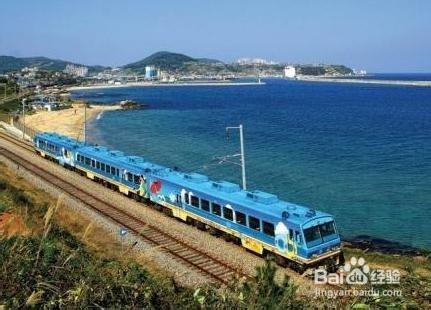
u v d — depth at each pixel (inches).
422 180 2320.4
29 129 3814.0
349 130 4222.4
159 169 1617.9
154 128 4525.1
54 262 447.8
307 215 1031.6
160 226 1333.7
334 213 1828.2
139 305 388.8
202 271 978.1
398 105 6939.0
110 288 388.8
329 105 7199.8
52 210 422.9
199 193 1301.7
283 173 2503.7
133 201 1654.8
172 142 3636.8
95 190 1806.1
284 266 1042.1
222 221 1217.4
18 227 656.4
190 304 402.0
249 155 3024.1
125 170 1722.4
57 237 885.8
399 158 2874.0
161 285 457.1
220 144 3499.0
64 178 2010.3
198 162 2847.0
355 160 2834.6
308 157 2940.5
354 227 1662.2
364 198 2025.1
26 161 2379.4
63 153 2290.8
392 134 3914.9
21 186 1764.3
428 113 5659.5
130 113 6058.1
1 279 366.6
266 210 1090.1
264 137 3831.2
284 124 4749.0
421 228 1642.5
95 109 6412.4
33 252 445.4
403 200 1989.4
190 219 1358.3
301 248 981.8
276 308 352.2
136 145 3508.9
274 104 7524.6
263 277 373.4
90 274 405.4
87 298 361.7
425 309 389.1
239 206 1153.4
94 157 1966.0
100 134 4114.2
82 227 1251.2
